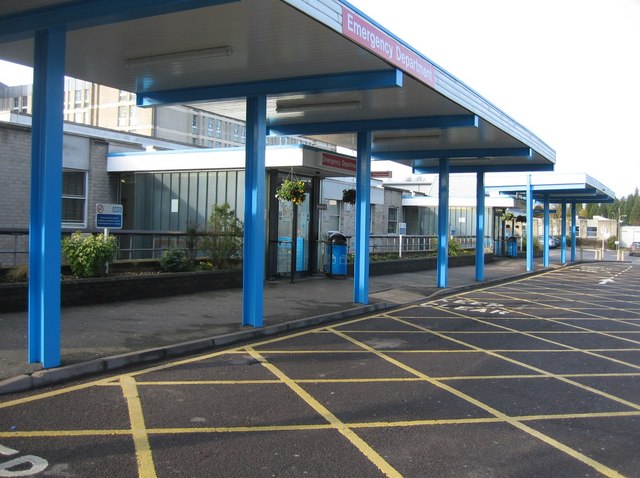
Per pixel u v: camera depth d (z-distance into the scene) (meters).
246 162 9.52
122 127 84.62
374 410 5.57
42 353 6.31
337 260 16.69
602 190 29.16
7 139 16.33
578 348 9.07
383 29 8.20
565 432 5.11
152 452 4.38
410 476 4.10
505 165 19.17
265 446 4.57
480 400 6.02
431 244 27.62
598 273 26.52
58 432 4.74
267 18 6.71
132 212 18.83
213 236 14.16
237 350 8.06
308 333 9.54
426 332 10.00
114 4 6.10
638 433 5.12
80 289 10.21
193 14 6.61
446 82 10.41
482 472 4.20
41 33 6.49
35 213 6.43
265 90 9.41
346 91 9.27
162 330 8.61
